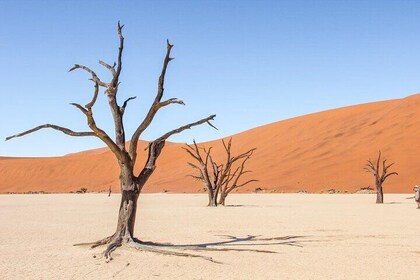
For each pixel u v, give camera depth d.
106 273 10.48
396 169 68.56
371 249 13.84
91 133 12.75
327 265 11.42
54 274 10.38
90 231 18.70
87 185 110.00
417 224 20.88
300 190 69.38
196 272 10.61
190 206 36.53
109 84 12.91
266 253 13.12
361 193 63.47
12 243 15.20
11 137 12.13
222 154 96.75
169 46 13.22
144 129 13.39
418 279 9.96
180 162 101.94
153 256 12.30
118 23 13.10
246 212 28.88
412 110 82.31
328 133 86.62
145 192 83.62
